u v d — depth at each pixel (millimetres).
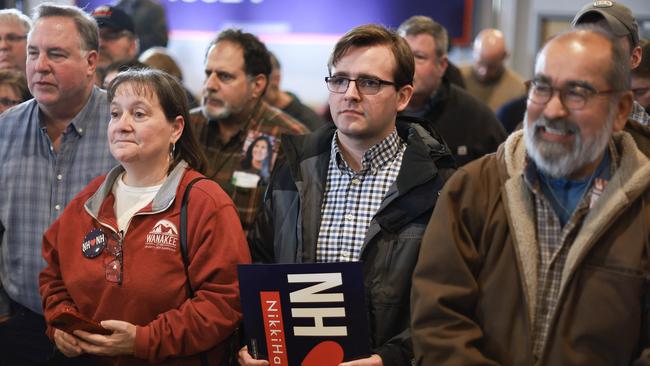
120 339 2332
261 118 3553
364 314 2199
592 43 1991
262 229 2584
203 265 2395
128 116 2439
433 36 4047
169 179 2477
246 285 2268
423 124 2605
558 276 2068
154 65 4457
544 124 2000
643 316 2008
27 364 2895
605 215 1992
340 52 2408
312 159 2543
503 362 2074
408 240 2369
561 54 1985
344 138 2479
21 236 2863
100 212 2492
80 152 2898
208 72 3471
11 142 2943
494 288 2104
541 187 2117
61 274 2547
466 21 7883
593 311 1984
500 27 7988
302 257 2439
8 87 3508
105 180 2537
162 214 2436
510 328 2080
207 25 8000
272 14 7961
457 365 2045
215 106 3453
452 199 2184
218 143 3518
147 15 6230
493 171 2189
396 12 7898
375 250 2389
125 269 2410
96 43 2961
